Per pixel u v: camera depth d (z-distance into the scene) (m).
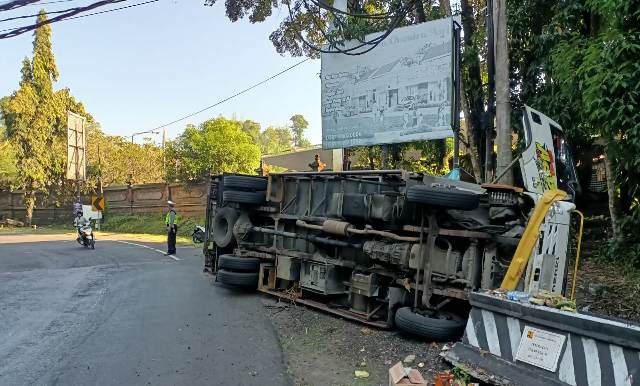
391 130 11.83
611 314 7.09
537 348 4.48
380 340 6.62
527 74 10.46
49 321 7.73
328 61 13.24
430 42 11.12
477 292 5.34
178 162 32.09
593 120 8.11
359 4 13.87
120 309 8.59
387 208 7.10
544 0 10.31
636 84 7.10
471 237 6.29
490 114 10.28
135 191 36.66
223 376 5.34
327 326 7.43
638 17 7.08
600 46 7.57
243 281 9.81
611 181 9.48
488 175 10.48
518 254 5.71
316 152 20.94
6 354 6.08
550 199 5.79
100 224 35.47
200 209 31.03
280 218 9.32
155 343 6.56
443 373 4.91
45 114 39.06
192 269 13.80
